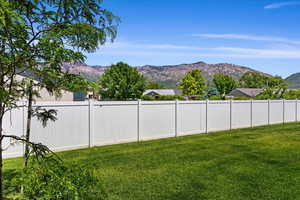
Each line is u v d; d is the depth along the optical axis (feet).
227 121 42.75
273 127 46.24
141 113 32.22
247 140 33.35
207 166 20.83
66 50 7.74
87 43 8.76
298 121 56.34
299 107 56.65
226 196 14.71
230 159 23.24
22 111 22.86
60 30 7.93
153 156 24.07
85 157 23.21
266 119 49.42
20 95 8.91
